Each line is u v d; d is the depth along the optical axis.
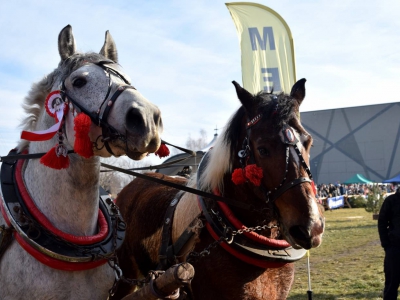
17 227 2.31
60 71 2.52
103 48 2.84
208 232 3.08
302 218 2.55
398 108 48.16
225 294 2.96
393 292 5.43
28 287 2.32
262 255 2.88
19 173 2.57
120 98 2.24
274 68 5.23
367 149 48.22
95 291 2.49
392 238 5.48
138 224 3.76
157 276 2.31
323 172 49.16
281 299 3.16
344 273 8.23
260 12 5.31
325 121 50.75
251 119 2.89
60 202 2.46
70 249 2.37
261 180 2.77
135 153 2.21
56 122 2.39
